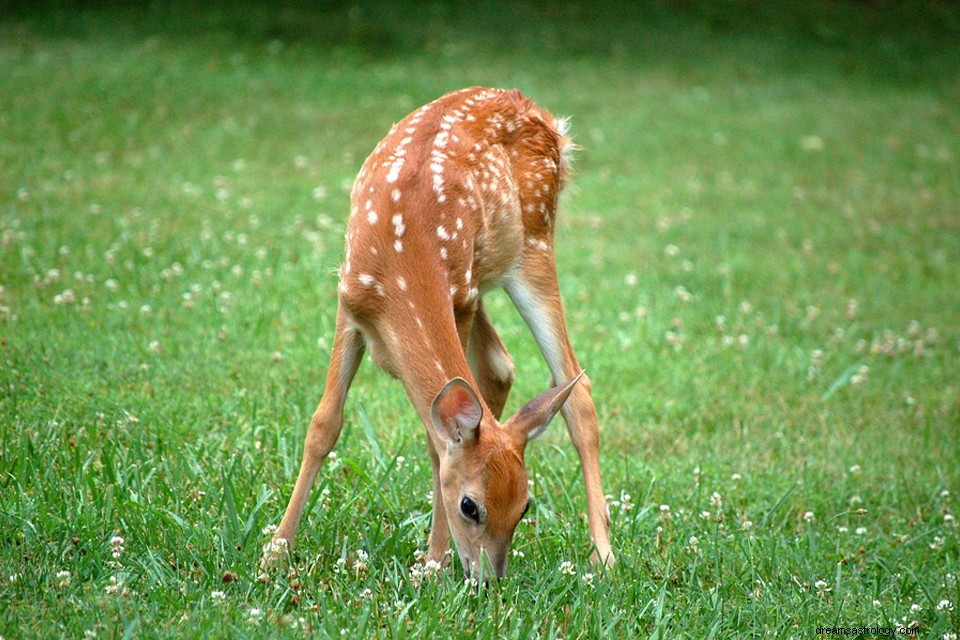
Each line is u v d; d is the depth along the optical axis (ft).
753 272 52.75
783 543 28.63
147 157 60.03
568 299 46.52
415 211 25.34
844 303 49.85
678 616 24.45
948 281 54.08
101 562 22.95
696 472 32.53
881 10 116.78
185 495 26.66
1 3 87.86
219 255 45.39
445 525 25.63
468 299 26.27
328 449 25.07
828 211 64.39
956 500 32.78
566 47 96.53
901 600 26.76
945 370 43.24
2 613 20.52
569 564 24.75
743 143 76.74
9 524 23.80
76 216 48.37
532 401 23.65
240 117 69.82
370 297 24.84
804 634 24.21
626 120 79.10
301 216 53.01
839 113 86.22
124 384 33.04
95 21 86.89
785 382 40.57
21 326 35.76
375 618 22.22
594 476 27.50
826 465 34.32
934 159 76.33
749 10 112.78
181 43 84.07
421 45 91.56
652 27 104.78
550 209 29.60
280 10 94.99
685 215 61.46
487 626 21.94
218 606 21.48
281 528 24.59
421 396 24.21
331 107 74.28
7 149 57.88
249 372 35.01
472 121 28.53
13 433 28.37
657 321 44.70
